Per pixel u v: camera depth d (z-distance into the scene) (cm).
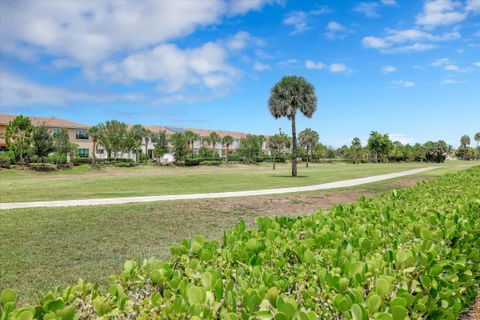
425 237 359
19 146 4322
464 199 636
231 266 286
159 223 967
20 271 573
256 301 196
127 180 2933
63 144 4931
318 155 10625
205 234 842
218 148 9462
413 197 695
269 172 4406
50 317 178
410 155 11350
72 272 571
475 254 374
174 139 6475
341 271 261
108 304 208
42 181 2820
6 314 176
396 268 279
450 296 289
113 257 656
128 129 7106
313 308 215
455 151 14188
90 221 970
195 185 2506
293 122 3653
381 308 207
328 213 509
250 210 1222
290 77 3675
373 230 383
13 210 1130
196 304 189
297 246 315
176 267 295
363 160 10225
